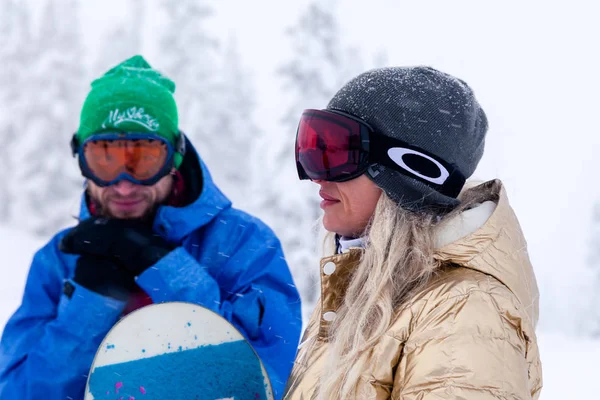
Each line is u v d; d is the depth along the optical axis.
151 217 2.10
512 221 1.14
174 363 1.46
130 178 2.00
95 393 1.42
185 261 1.97
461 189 1.18
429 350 1.00
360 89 1.20
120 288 1.98
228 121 18.39
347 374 1.08
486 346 0.97
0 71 23.95
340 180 1.18
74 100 22.28
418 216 1.14
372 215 1.20
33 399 1.93
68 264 2.21
